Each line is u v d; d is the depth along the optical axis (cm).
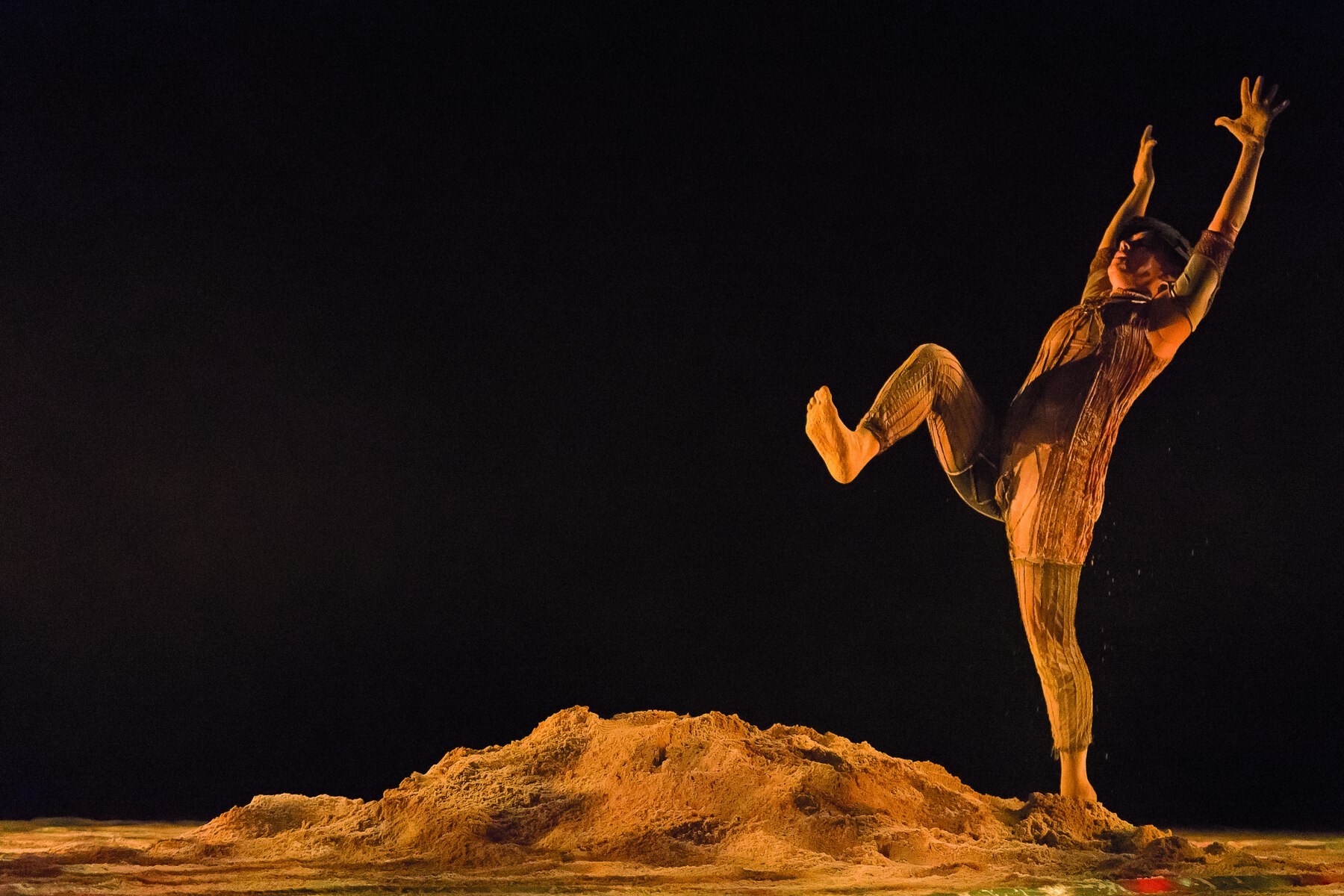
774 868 506
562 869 518
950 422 670
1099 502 651
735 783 576
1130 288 669
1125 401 657
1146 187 702
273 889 481
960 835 571
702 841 548
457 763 641
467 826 559
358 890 475
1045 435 646
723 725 640
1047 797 617
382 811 598
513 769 621
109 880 506
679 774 588
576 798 592
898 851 535
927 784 610
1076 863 528
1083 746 637
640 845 543
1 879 518
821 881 486
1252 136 665
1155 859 546
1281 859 582
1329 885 521
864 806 568
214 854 575
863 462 649
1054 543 640
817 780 570
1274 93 670
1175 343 656
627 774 597
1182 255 677
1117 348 650
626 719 677
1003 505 659
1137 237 677
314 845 577
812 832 539
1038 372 664
